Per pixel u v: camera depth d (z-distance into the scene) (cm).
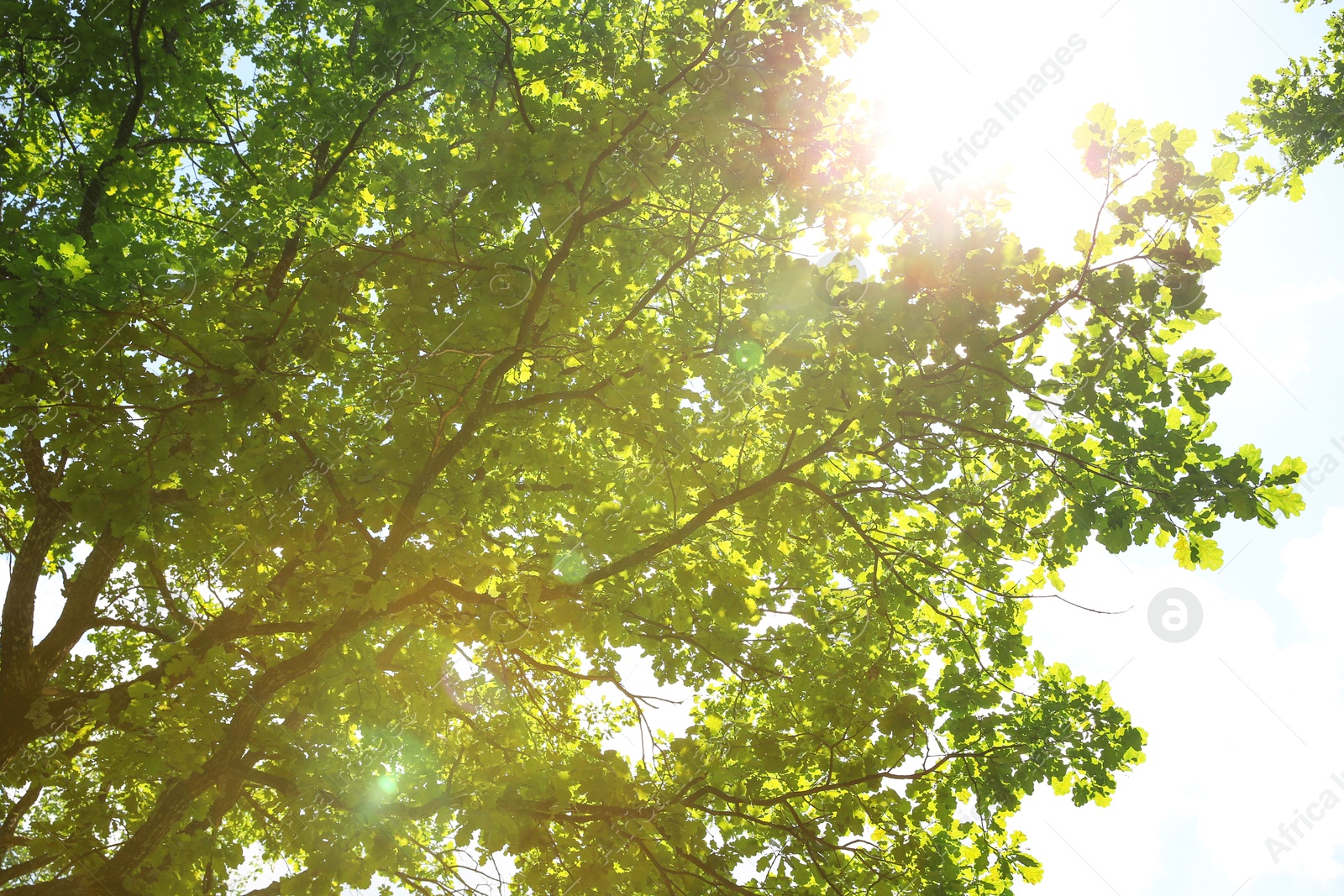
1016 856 601
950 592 688
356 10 879
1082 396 516
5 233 531
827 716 578
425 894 693
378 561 553
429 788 554
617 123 521
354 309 641
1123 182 496
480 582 530
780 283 482
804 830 588
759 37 548
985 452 606
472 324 585
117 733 533
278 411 532
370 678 583
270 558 656
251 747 573
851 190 582
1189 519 493
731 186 568
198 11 826
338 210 642
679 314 732
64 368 507
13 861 830
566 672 649
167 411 509
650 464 602
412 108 868
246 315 529
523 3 856
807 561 661
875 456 584
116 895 543
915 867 578
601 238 596
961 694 612
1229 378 496
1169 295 484
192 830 602
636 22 827
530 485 757
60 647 668
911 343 496
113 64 766
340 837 504
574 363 626
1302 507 460
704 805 617
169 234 792
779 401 579
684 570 569
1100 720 559
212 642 596
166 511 504
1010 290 489
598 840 539
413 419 632
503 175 536
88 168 738
